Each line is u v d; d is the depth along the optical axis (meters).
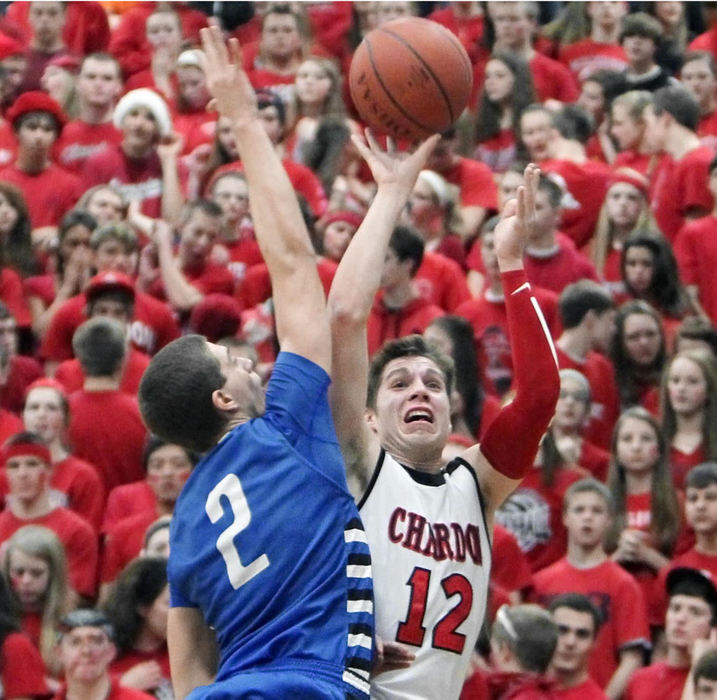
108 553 18.41
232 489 9.81
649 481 18.36
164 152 25.28
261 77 28.47
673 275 22.38
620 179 23.94
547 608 16.48
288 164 24.86
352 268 10.63
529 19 28.73
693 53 27.23
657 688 16.41
